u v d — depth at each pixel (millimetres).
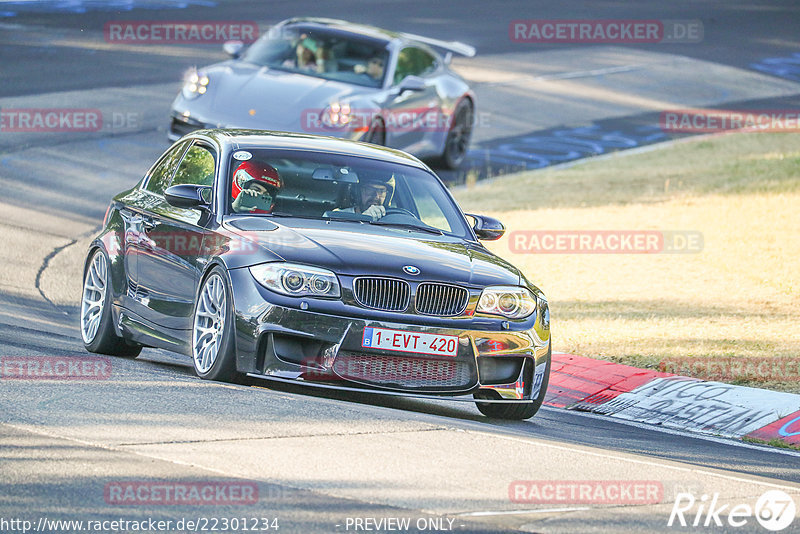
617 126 88500
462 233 31328
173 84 81875
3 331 33062
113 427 21359
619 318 43875
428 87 65812
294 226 28516
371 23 113188
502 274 28750
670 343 40312
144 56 90688
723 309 45375
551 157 77500
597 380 36250
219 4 117438
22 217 52094
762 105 99125
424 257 28062
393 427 23469
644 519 18875
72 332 36969
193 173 31547
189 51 94312
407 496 18875
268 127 54781
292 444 21250
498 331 27656
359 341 26375
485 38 114062
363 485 19250
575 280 50312
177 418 22344
